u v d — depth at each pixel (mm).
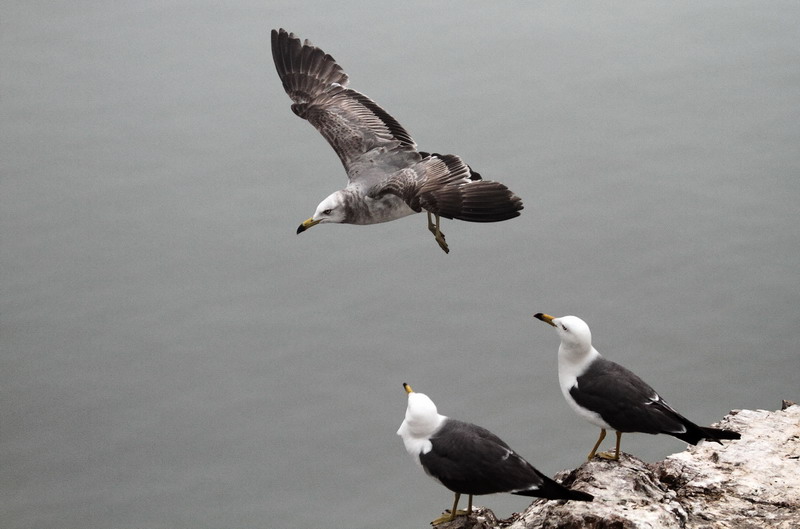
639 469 9844
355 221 12984
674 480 10461
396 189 11930
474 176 11758
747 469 10578
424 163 12250
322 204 12852
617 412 9375
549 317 9820
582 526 9047
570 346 9672
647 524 8930
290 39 14766
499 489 8688
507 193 11203
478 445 8805
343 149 13680
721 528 9508
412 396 9148
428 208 11367
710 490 10242
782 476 10398
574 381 9719
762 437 11250
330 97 14352
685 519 9352
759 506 9898
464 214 11164
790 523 9547
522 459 8820
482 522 9445
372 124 13844
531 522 9594
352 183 13094
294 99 14469
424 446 9039
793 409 11898
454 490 8930
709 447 11125
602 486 9562
